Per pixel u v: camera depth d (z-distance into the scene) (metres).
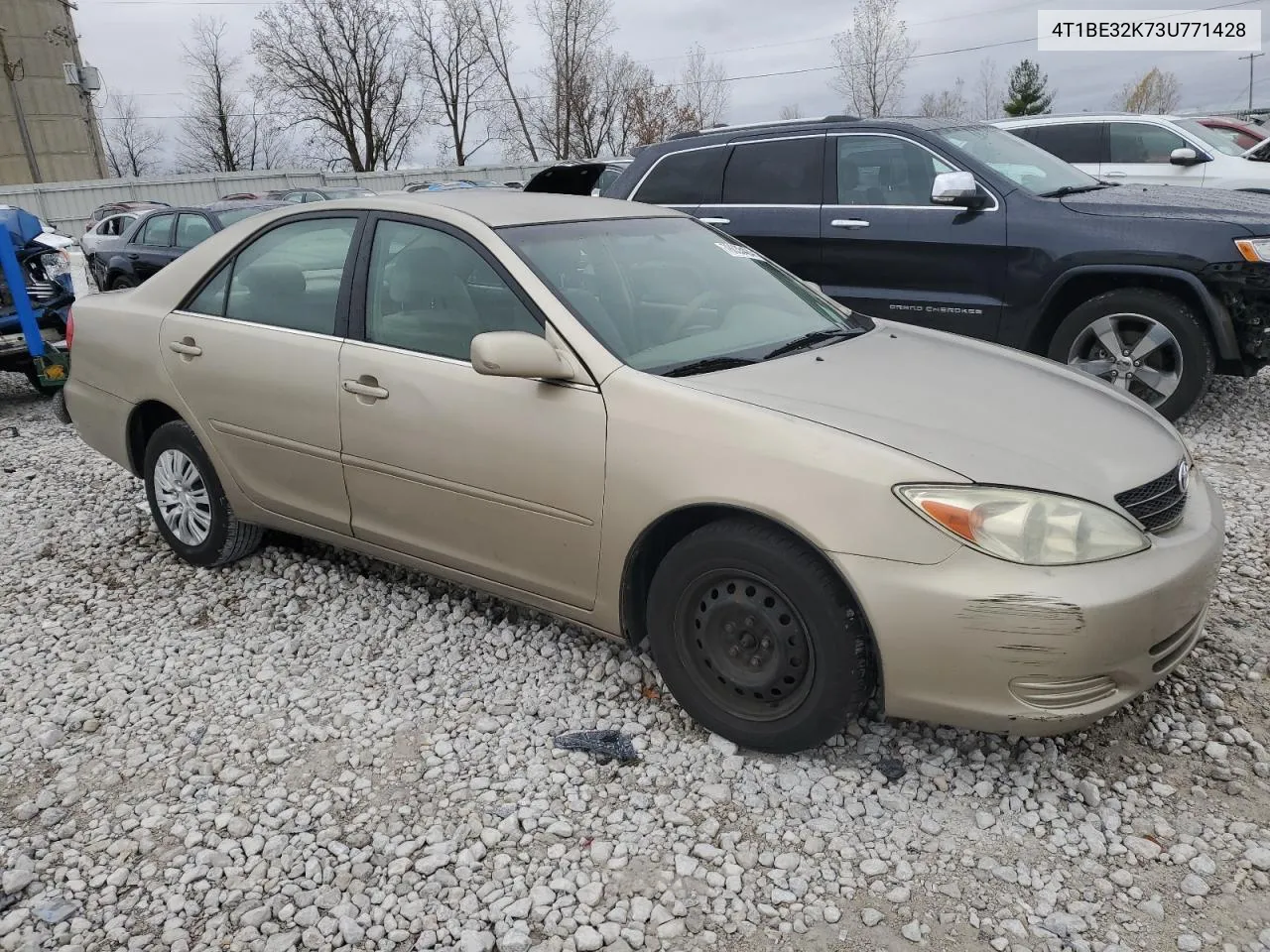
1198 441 5.90
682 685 3.06
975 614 2.52
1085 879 2.50
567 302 3.23
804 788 2.84
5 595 4.41
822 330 3.67
